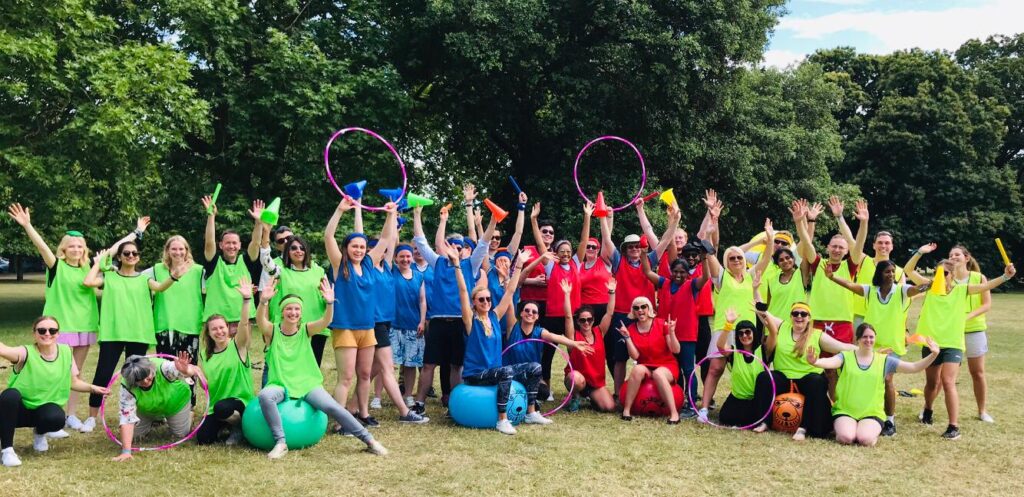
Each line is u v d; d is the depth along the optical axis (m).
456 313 7.89
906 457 6.38
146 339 7.18
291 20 18.28
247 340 6.62
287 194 18.05
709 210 9.21
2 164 15.51
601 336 8.29
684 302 8.13
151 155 15.99
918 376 10.56
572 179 18.31
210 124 16.56
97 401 7.06
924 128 33.75
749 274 8.05
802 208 8.22
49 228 16.67
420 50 18.70
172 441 6.70
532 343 7.92
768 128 21.84
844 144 34.84
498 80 18.28
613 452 6.42
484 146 21.70
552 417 7.83
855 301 8.23
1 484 5.34
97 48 16.14
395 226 7.45
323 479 5.58
